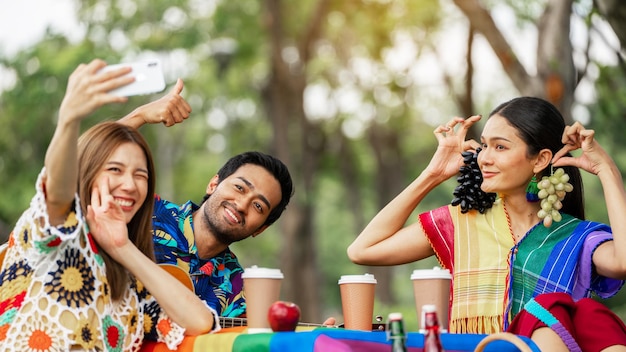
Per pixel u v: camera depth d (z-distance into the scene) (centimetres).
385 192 2248
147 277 292
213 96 2030
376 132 2219
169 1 1811
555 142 338
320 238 3100
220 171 387
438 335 249
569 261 330
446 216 354
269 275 286
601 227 335
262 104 2023
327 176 2505
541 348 288
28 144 1834
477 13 928
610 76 868
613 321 300
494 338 259
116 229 289
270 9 1819
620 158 1535
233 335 275
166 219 366
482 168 340
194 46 1816
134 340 297
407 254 362
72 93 261
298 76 1888
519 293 334
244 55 1881
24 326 279
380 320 333
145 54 1806
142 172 300
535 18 1092
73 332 278
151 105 362
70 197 273
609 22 615
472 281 341
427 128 2477
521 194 343
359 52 2052
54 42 1816
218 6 1842
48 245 276
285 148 1844
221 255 386
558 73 873
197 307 296
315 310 1741
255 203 375
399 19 1836
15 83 1772
